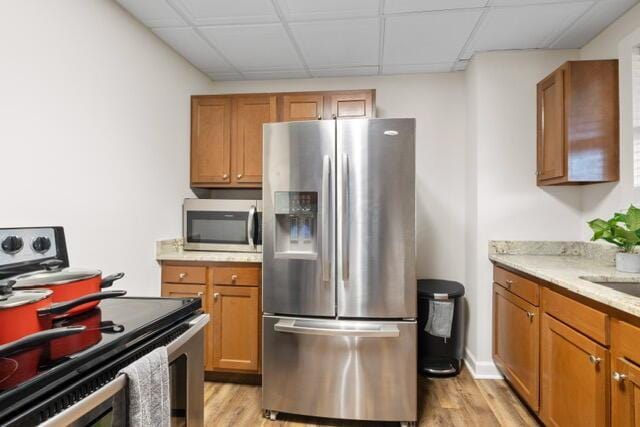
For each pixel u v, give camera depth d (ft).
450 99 9.47
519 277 6.63
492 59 8.18
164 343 3.16
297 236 6.69
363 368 6.19
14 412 1.86
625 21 6.55
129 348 2.80
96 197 5.75
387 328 6.05
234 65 9.03
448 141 9.48
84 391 2.25
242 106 8.70
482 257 8.21
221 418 6.55
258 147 8.65
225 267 7.60
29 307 2.61
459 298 8.27
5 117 4.30
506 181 8.14
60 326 3.03
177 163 8.31
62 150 5.10
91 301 3.07
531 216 8.07
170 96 8.01
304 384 6.38
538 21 6.86
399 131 6.12
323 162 6.23
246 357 7.60
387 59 8.65
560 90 6.91
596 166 6.66
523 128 8.09
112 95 6.13
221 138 8.79
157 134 7.50
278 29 7.22
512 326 6.95
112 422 2.45
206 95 8.82
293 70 9.36
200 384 3.85
